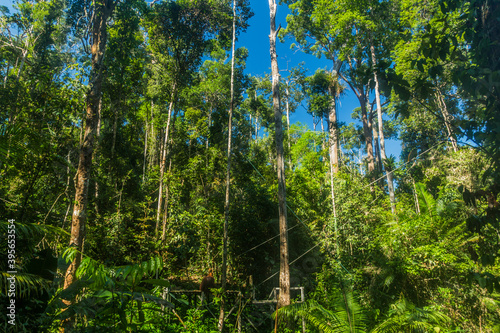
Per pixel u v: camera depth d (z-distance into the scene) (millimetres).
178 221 14242
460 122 3359
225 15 15797
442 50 3367
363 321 7227
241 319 9758
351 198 15109
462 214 9414
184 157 19984
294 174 18266
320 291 10789
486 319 7809
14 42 23453
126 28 16047
